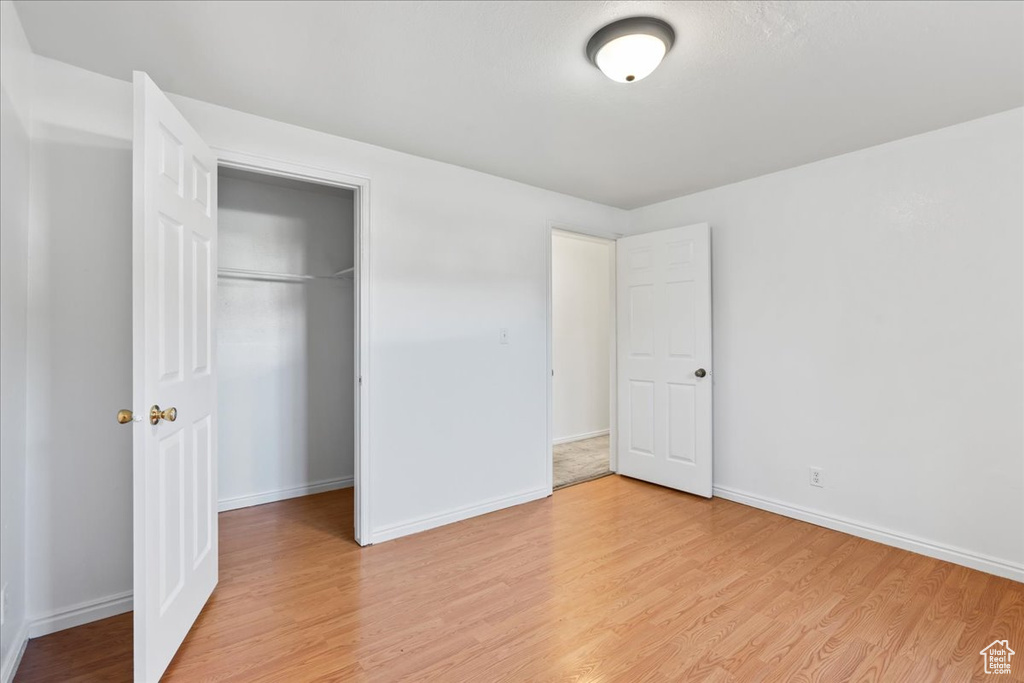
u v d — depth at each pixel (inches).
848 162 112.3
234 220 133.6
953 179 97.5
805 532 113.1
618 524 118.6
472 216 124.1
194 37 69.8
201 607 78.3
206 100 87.8
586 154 113.6
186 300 72.6
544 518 122.8
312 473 145.6
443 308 119.0
